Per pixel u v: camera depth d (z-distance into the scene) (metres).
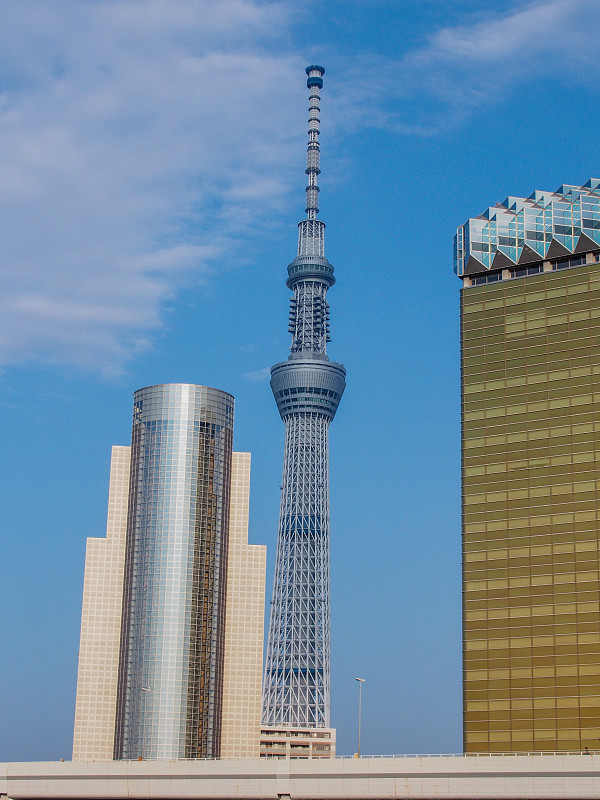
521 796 194.50
